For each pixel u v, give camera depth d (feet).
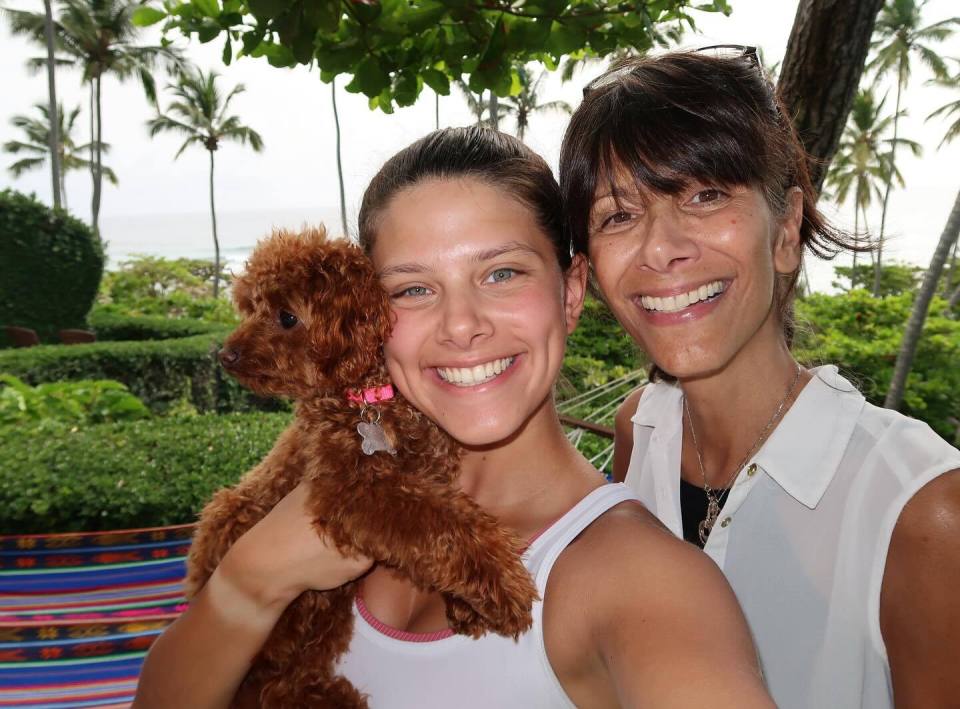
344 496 1.58
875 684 1.52
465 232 1.45
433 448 1.83
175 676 1.55
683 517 2.08
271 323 1.90
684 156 1.59
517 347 1.47
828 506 1.60
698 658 1.01
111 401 8.52
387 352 1.68
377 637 1.49
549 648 1.28
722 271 1.64
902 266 37.86
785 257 1.83
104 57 39.60
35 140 51.21
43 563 3.61
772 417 1.85
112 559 3.64
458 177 1.49
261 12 2.07
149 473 4.97
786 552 1.65
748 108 1.66
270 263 1.96
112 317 18.25
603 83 1.77
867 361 15.23
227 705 1.59
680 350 1.69
